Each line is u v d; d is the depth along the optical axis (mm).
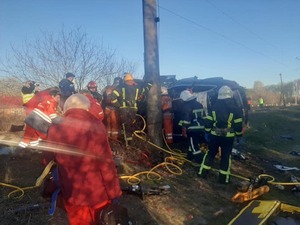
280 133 13695
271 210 3918
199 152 6566
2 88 8500
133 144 6852
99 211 2676
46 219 3740
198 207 4543
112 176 2701
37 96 4262
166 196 4793
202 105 7207
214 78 9125
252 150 9203
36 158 5848
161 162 6418
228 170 5559
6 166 5379
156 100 7047
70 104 2736
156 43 7074
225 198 4949
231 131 5504
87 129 2625
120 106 6895
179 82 9695
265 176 5867
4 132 5633
